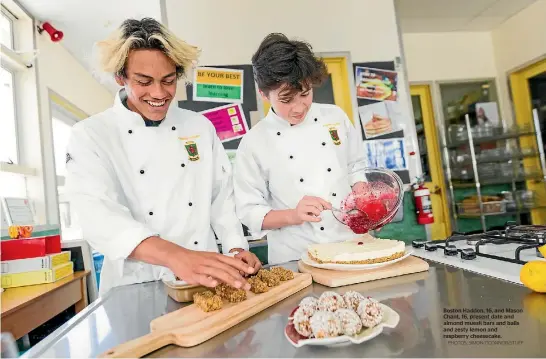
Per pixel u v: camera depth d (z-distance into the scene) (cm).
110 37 117
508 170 438
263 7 276
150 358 71
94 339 81
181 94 262
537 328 69
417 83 471
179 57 119
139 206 138
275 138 174
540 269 84
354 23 288
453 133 459
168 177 140
